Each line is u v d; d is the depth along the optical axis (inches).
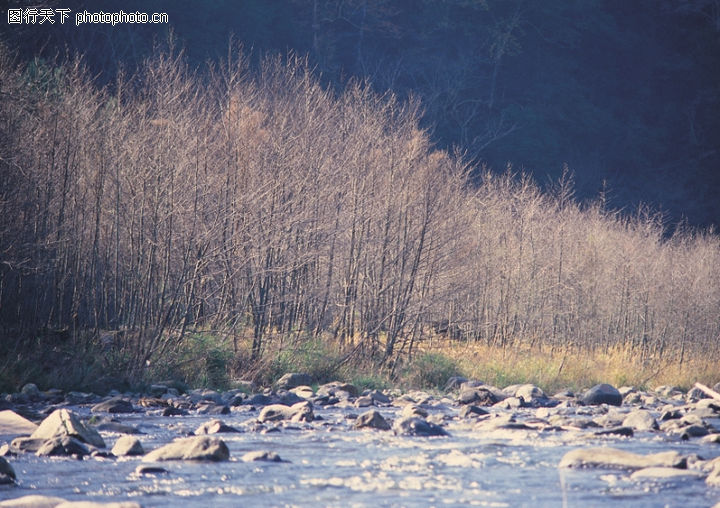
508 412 2311.8
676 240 6653.5
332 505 1088.2
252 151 3080.7
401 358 3233.3
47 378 2500.0
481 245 4131.4
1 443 1565.0
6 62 3132.4
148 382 2596.0
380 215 3319.4
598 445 1628.9
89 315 3006.9
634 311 4591.5
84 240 3105.3
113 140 3029.0
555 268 4500.5
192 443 1418.6
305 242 3184.1
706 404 2470.5
